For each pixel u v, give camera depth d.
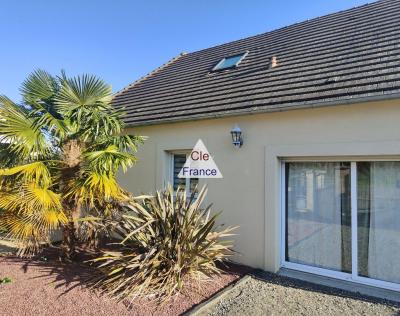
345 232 5.85
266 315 4.43
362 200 5.68
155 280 5.04
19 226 5.36
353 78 6.09
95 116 6.54
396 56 6.25
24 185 5.59
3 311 4.30
